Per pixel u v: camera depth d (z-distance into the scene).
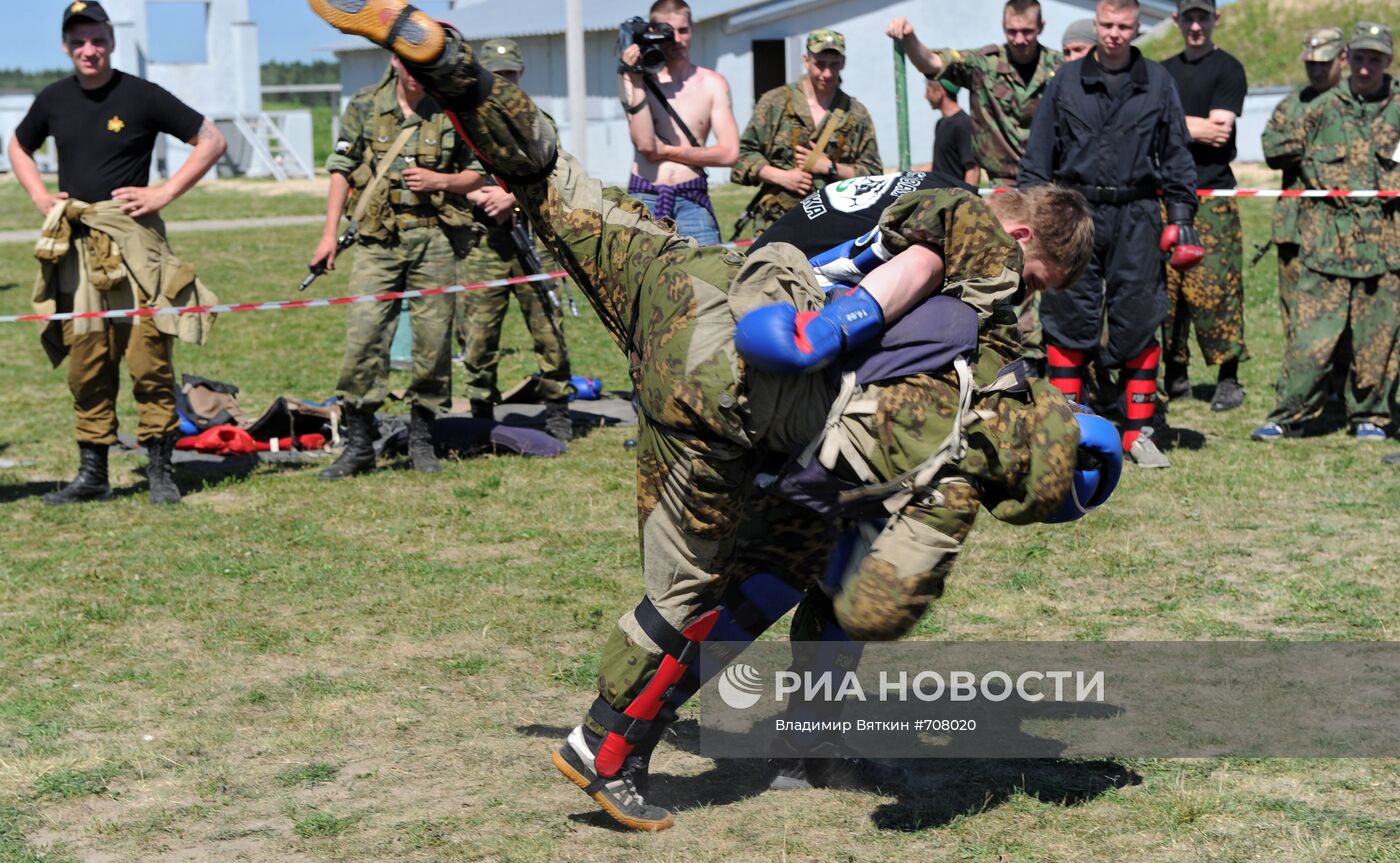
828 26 31.20
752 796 3.93
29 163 7.00
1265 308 12.94
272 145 41.22
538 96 34.06
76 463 8.20
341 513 6.91
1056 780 3.97
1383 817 3.72
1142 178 7.23
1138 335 7.35
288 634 5.23
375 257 7.59
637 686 3.57
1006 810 3.80
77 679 4.84
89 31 6.82
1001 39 31.48
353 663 4.95
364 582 5.83
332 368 11.28
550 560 6.11
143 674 4.87
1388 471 7.32
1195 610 5.32
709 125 8.00
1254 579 5.68
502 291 8.15
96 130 6.92
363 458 7.68
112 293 7.06
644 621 3.54
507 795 3.94
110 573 5.99
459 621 5.35
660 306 3.37
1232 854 3.54
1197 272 8.85
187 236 23.58
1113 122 7.21
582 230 3.51
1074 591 5.58
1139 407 7.50
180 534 6.59
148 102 6.97
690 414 3.30
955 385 3.34
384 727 4.41
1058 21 32.16
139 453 8.45
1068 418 3.40
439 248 7.67
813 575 3.71
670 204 8.02
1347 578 5.66
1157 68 7.26
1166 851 3.57
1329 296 8.03
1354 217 7.93
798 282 3.31
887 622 3.30
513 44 7.57
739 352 3.13
